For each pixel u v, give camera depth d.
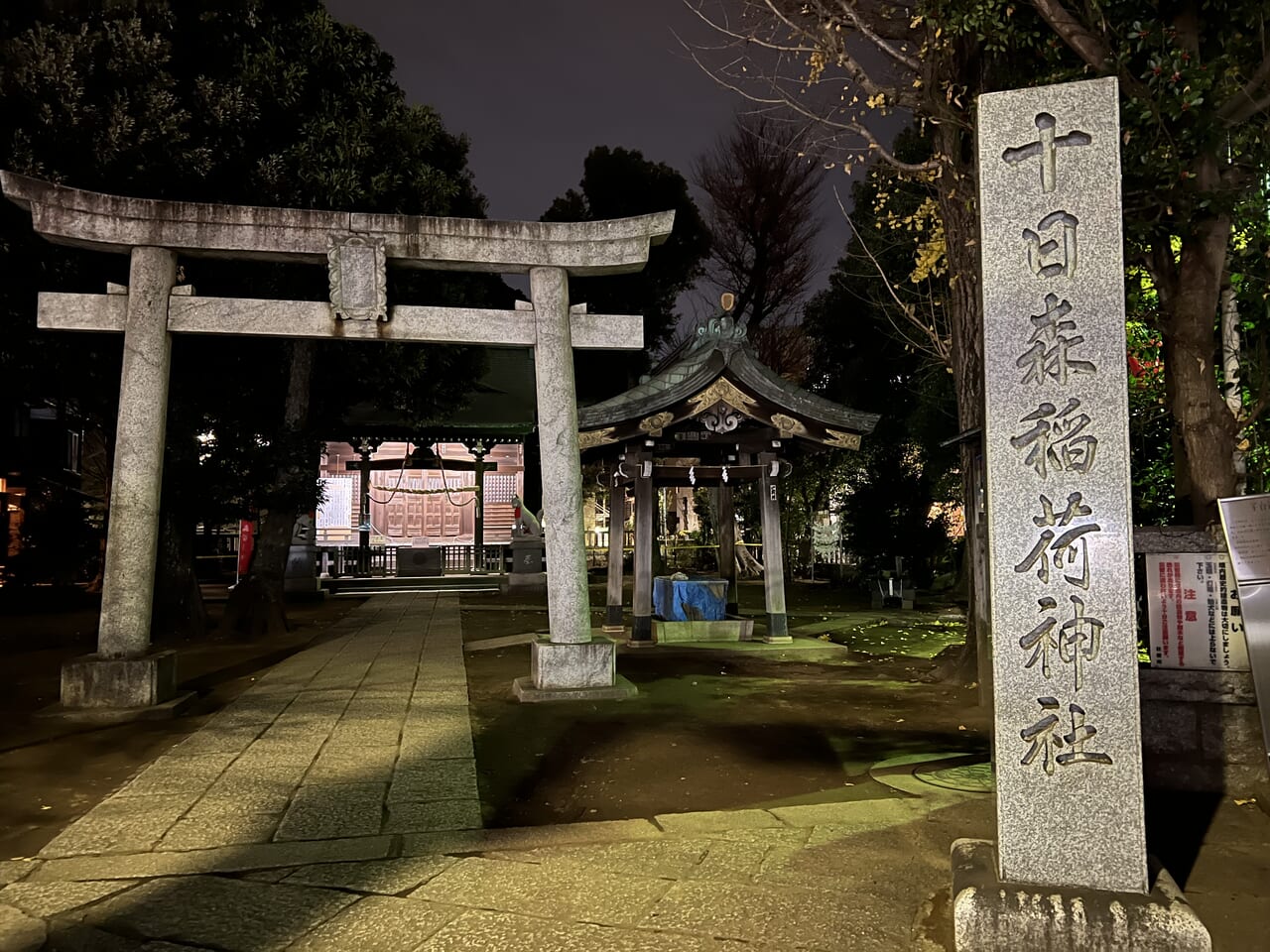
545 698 9.02
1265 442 7.44
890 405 24.53
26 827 5.25
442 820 5.24
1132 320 8.35
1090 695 3.46
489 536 32.59
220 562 31.20
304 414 15.62
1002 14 7.67
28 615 18.14
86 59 11.32
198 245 9.03
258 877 4.34
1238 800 5.60
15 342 12.30
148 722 8.14
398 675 10.78
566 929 3.72
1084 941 3.25
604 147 30.19
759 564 30.27
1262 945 3.59
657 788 6.00
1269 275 6.56
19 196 8.63
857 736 7.47
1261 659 5.26
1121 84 6.56
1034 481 3.60
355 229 9.27
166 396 9.08
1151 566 6.02
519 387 32.53
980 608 8.95
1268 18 6.32
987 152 3.76
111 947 3.59
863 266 21.22
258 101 13.41
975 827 4.97
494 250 9.52
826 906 3.93
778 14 8.88
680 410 12.76
